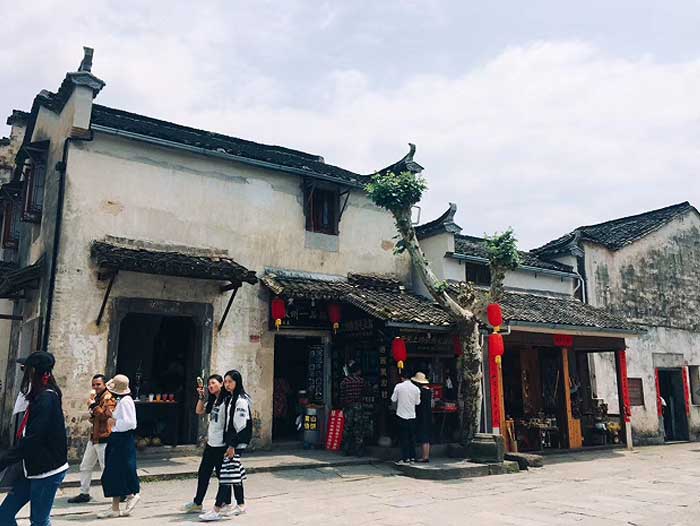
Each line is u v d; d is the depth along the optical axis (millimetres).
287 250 13227
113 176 11211
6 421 12914
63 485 8484
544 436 14688
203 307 11742
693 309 20469
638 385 18125
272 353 12516
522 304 15148
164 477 9312
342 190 14297
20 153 13078
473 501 8062
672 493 8836
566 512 7332
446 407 12766
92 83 10992
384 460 11422
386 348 12078
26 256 13062
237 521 6652
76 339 10273
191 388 11758
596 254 18297
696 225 21500
